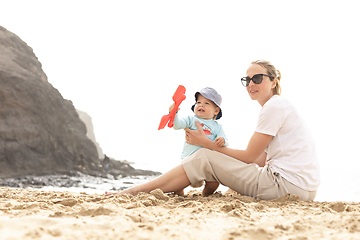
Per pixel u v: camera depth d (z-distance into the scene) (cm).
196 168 239
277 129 225
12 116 1719
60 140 1947
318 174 234
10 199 210
